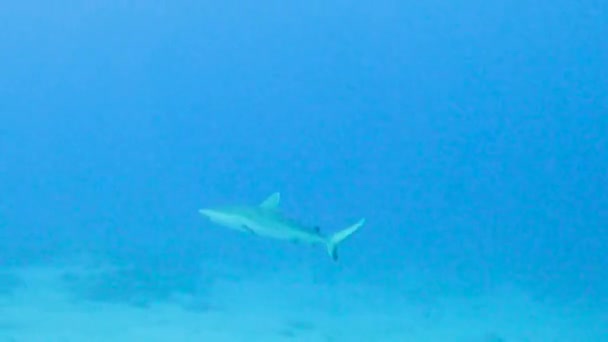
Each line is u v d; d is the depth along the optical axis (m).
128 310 17.09
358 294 22.28
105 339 14.02
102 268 22.58
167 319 16.39
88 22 149.75
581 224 85.19
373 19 148.75
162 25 151.25
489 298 23.44
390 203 112.06
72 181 80.00
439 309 20.55
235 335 15.20
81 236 33.81
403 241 44.78
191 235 36.72
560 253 43.75
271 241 34.72
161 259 25.78
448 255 37.34
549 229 75.56
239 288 21.70
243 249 31.86
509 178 154.38
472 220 80.88
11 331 14.02
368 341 15.47
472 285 26.17
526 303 22.98
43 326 14.77
